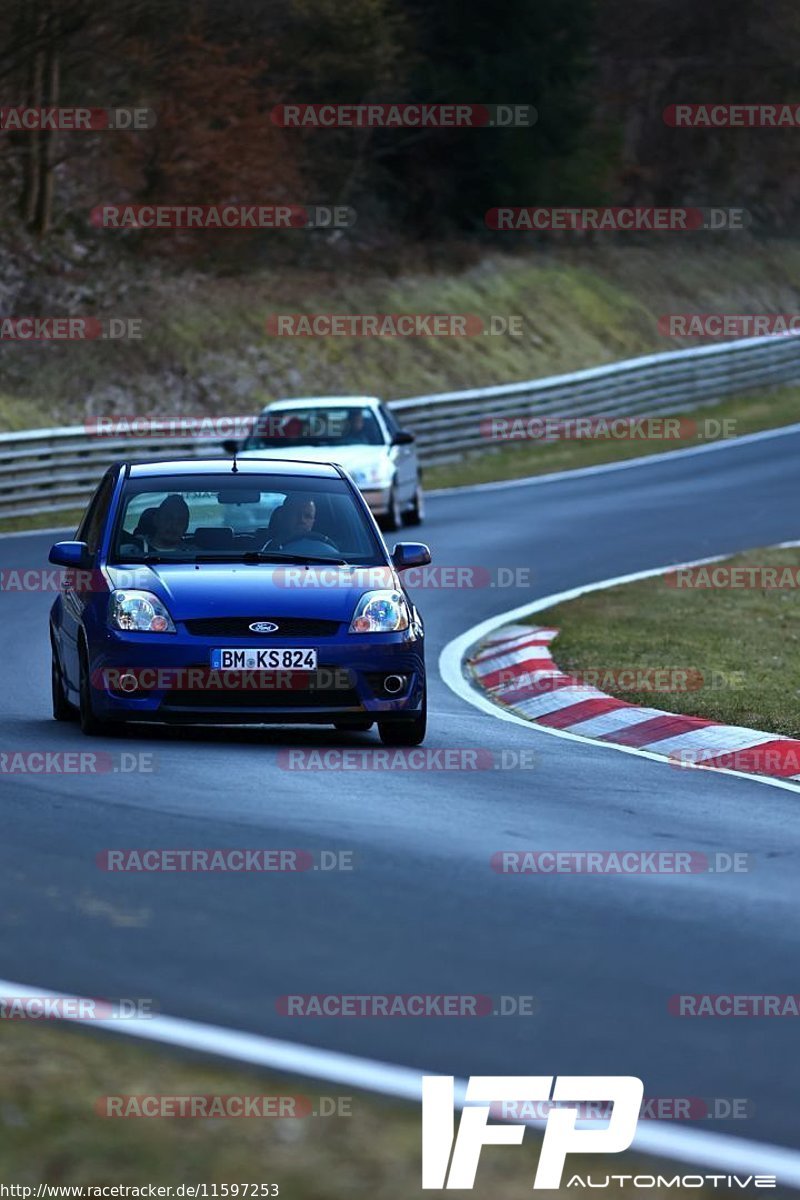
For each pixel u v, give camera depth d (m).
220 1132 15.09
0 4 125.88
